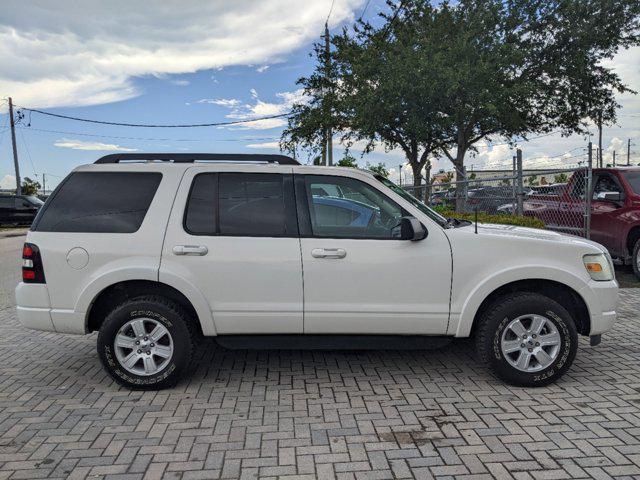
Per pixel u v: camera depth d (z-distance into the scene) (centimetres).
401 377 479
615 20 2078
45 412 410
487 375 481
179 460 335
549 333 446
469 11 2064
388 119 2220
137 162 476
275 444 355
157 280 443
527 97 2092
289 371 497
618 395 432
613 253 926
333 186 464
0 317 738
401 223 432
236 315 447
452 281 447
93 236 449
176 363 447
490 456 337
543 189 1087
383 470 322
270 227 454
